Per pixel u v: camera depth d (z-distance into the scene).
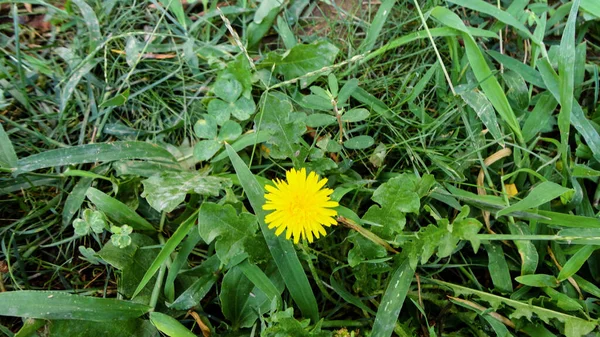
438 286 0.21
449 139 0.24
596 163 0.23
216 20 0.26
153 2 0.25
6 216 0.23
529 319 0.19
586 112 0.24
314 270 0.20
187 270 0.20
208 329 0.20
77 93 0.25
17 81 0.24
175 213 0.23
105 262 0.22
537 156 0.22
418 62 0.26
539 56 0.25
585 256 0.20
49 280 0.22
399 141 0.24
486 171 0.22
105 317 0.19
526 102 0.24
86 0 0.26
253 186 0.19
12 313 0.18
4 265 0.22
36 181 0.23
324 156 0.23
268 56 0.24
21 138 0.24
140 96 0.25
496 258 0.21
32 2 0.24
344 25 0.26
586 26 0.25
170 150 0.23
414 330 0.21
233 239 0.19
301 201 0.17
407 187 0.19
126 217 0.21
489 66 0.25
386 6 0.25
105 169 0.23
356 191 0.22
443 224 0.19
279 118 0.22
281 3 0.25
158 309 0.21
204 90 0.25
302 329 0.18
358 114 0.21
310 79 0.24
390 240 0.20
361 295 0.22
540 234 0.22
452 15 0.23
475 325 0.21
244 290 0.20
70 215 0.22
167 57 0.25
